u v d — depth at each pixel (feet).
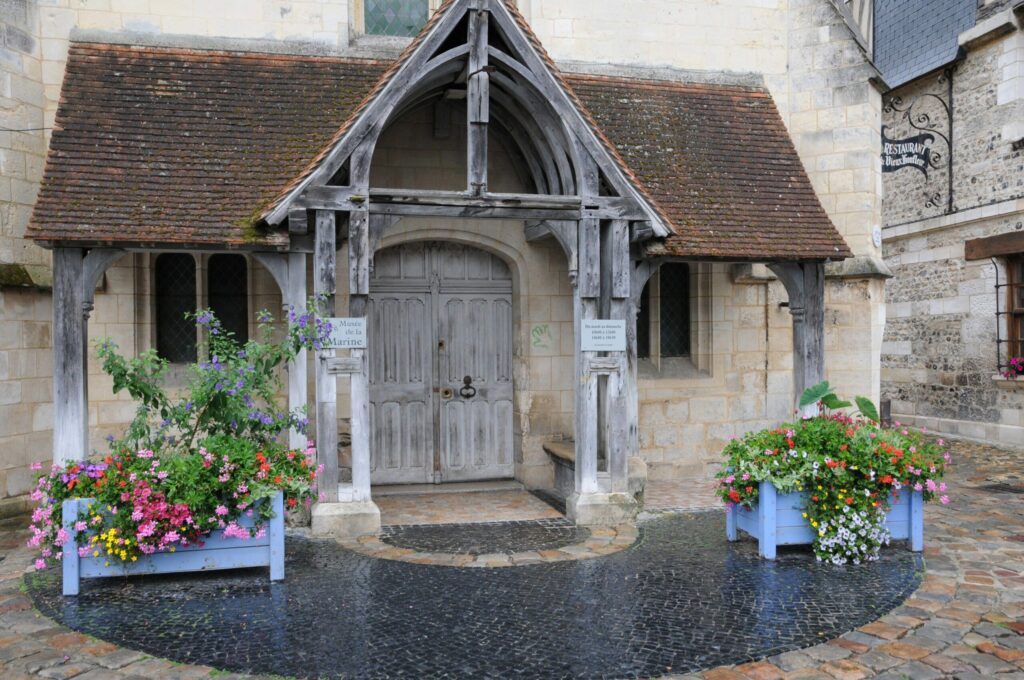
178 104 23.97
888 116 46.39
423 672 13.11
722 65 30.45
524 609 16.01
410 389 28.48
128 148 22.45
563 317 28.58
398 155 27.02
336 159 20.84
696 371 30.50
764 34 30.86
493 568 18.72
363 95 25.71
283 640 14.37
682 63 30.07
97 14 25.52
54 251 20.71
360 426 21.62
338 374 21.52
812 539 19.62
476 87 21.52
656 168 26.37
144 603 16.26
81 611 15.79
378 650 13.97
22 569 18.61
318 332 19.90
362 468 21.66
